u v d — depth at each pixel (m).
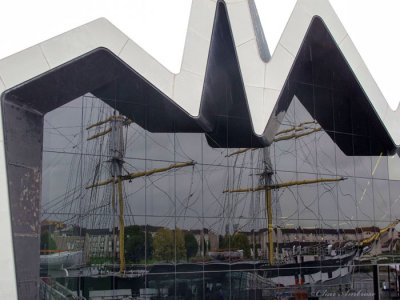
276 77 17.34
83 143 15.12
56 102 14.77
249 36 16.86
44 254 14.05
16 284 12.47
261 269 17.56
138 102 16.08
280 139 18.89
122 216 15.35
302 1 17.89
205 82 15.84
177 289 15.88
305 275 18.48
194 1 15.88
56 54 13.83
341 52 18.86
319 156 19.75
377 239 20.48
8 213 12.53
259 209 17.91
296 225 18.64
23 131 13.75
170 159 16.42
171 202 16.22
